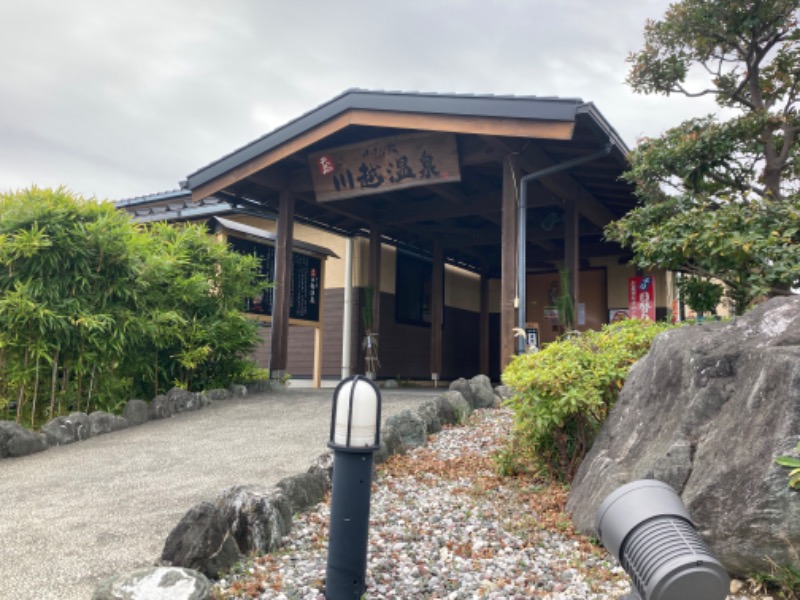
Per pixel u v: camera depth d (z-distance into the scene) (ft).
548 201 34.17
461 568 9.79
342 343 43.01
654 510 6.23
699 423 10.11
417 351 47.37
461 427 20.44
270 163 30.09
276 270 32.91
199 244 27.43
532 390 13.44
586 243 46.80
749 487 8.57
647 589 5.82
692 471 9.62
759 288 16.70
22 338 19.80
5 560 9.96
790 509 8.20
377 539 10.98
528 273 52.26
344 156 30.48
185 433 19.93
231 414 22.90
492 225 44.06
